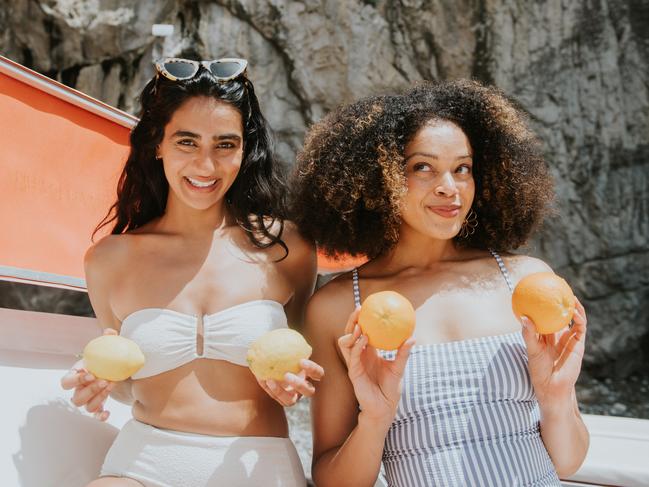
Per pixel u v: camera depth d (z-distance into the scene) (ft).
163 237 7.07
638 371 21.52
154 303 6.70
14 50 19.30
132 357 5.77
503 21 20.65
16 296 20.03
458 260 7.06
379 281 6.85
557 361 6.16
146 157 7.28
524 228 7.52
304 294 7.47
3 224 8.48
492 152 7.22
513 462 6.04
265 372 5.57
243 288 6.80
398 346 5.61
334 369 6.71
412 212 6.67
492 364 6.23
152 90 6.97
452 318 6.52
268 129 7.43
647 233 20.97
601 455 7.70
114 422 7.80
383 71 20.92
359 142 6.94
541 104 20.92
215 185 6.77
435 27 20.72
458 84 7.23
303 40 20.61
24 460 6.57
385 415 5.86
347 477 6.15
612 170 20.97
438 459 6.06
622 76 20.71
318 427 6.75
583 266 21.20
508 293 6.73
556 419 6.20
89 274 7.11
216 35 20.47
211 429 6.34
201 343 6.54
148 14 19.83
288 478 6.34
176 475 6.15
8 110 8.42
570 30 20.65
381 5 20.67
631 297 21.07
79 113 8.91
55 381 7.53
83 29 19.27
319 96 20.92
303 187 7.32
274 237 7.07
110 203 9.25
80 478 6.94
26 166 8.61
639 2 20.43
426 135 6.61
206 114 6.64
